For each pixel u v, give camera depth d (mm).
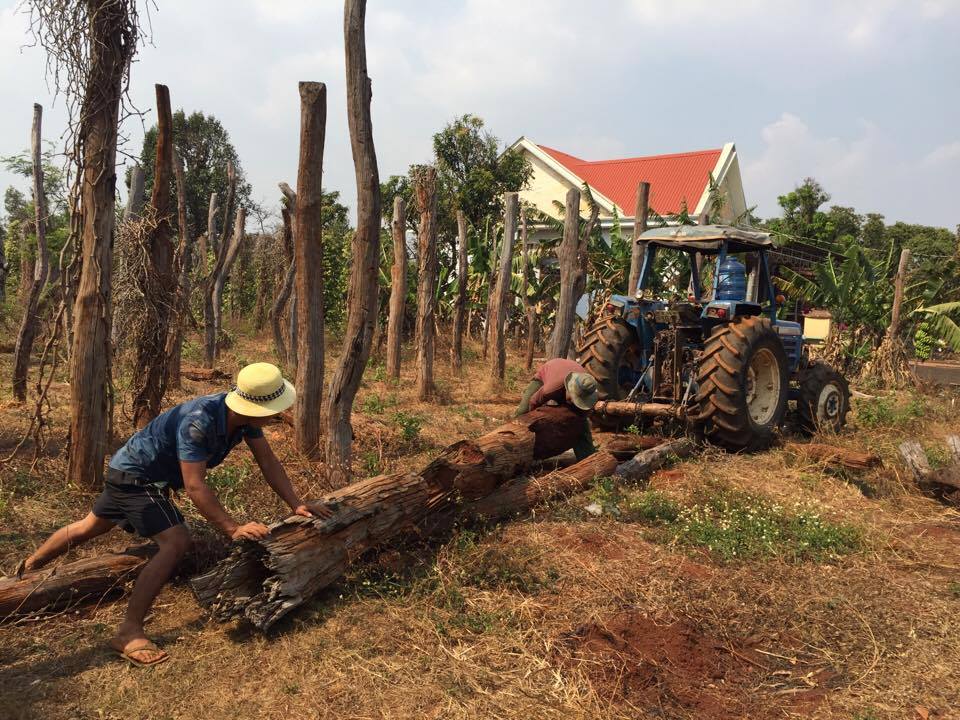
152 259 6012
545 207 27359
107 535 4289
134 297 5926
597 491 5258
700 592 3885
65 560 3936
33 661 3105
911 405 10102
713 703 2994
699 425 7188
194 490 3244
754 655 3365
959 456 6453
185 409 3320
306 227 5797
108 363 5215
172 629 3404
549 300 19172
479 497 4680
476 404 10375
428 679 3016
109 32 5105
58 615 3498
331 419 5215
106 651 3188
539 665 3131
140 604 3205
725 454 7078
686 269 9367
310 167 5754
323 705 2830
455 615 3512
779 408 7570
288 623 3418
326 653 3174
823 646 3443
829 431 8273
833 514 5312
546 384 5746
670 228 8109
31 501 4832
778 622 3637
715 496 5453
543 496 5039
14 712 2738
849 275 16219
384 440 7074
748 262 8367
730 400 6902
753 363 7418
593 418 7820
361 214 5176
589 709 2859
